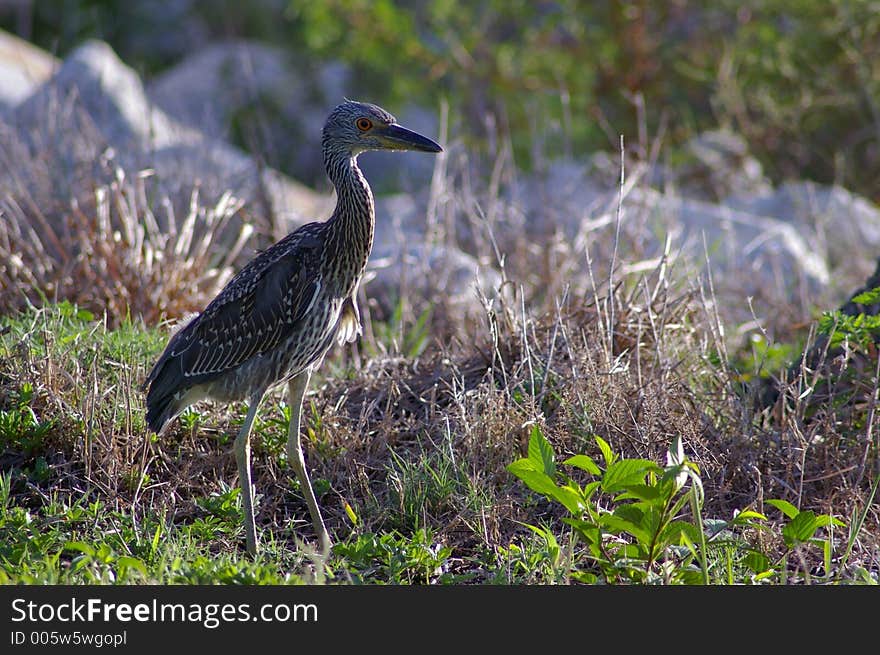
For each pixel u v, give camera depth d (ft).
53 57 62.03
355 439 40.16
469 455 38.37
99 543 33.55
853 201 71.92
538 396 40.63
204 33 128.67
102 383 40.68
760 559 31.89
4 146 59.52
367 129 37.68
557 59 89.25
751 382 42.50
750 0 84.64
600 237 56.24
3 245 51.47
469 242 61.46
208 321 37.47
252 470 39.88
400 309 51.57
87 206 55.16
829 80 81.56
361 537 34.35
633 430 39.06
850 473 37.45
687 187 82.64
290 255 37.29
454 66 90.12
